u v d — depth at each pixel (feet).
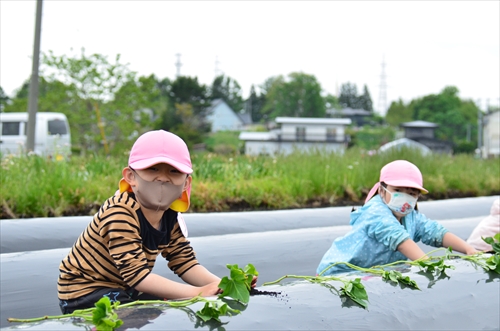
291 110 267.80
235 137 195.31
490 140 179.93
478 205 24.86
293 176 30.48
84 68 84.28
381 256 12.81
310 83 266.77
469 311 7.86
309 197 29.30
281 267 14.82
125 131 87.10
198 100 182.91
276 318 6.66
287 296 7.25
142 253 8.35
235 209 25.58
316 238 15.97
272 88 307.17
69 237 15.81
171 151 8.25
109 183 25.12
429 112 286.25
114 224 8.30
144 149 8.25
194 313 6.41
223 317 6.43
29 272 12.60
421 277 8.50
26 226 15.74
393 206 12.90
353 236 13.02
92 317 5.83
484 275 8.78
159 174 8.20
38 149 62.80
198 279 9.27
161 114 167.02
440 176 35.47
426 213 23.25
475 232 16.46
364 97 449.89
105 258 8.68
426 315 7.57
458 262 9.30
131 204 8.46
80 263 8.76
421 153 41.09
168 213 8.97
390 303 7.57
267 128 233.14
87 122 85.30
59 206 21.98
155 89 91.15
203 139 171.22
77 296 8.72
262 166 32.32
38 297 12.26
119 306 6.47
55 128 65.26
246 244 15.21
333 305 7.20
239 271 6.96
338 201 29.50
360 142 199.31
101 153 33.37
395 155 38.11
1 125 64.08
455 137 278.26
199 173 29.27
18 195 21.56
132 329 5.95
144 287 8.09
